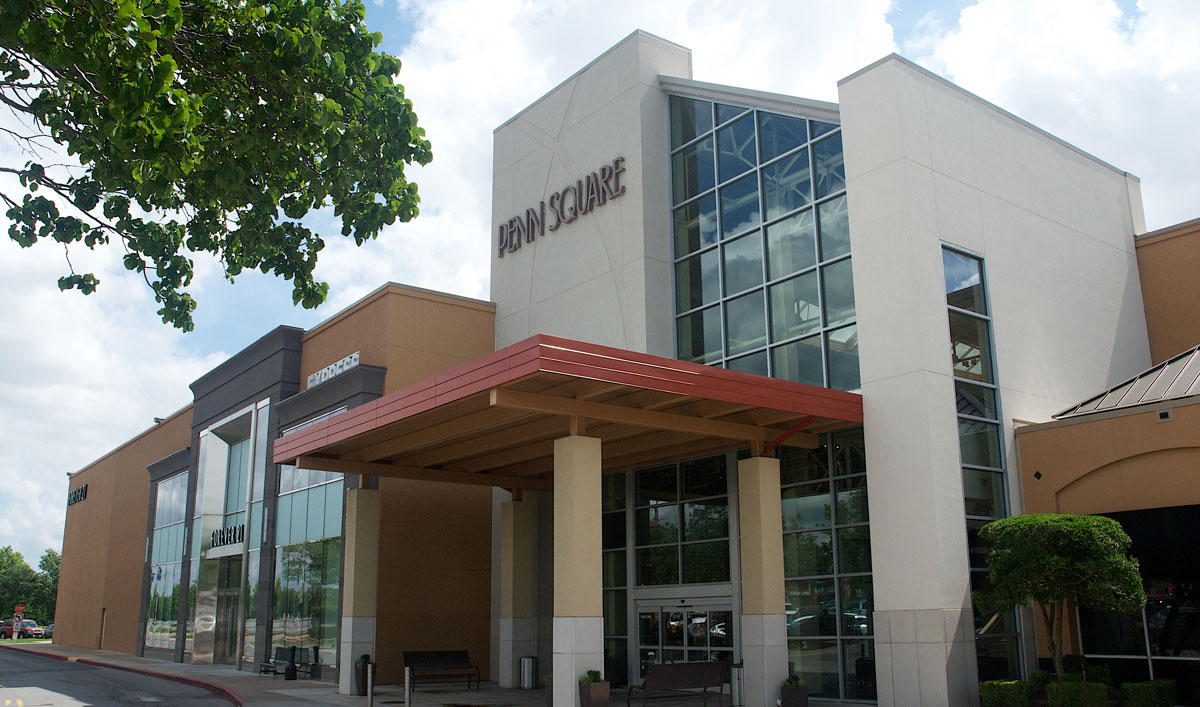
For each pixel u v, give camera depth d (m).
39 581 114.62
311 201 12.38
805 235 22.20
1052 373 21.72
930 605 17.81
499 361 16.28
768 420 19.52
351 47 11.49
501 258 31.05
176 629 39.22
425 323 29.09
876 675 18.50
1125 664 18.02
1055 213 23.16
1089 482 19.02
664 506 24.36
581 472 17.11
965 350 19.84
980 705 17.75
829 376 20.95
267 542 31.20
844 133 21.09
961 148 21.12
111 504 52.44
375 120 11.94
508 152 31.86
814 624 20.44
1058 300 22.48
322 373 30.86
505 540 25.36
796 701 17.91
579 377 15.65
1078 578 15.66
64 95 11.02
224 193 11.48
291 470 30.73
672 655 23.36
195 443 39.06
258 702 21.20
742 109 24.70
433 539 27.62
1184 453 17.75
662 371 16.61
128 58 9.04
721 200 24.84
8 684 25.45
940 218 20.14
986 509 19.30
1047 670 18.73
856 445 20.25
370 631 23.30
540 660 26.08
